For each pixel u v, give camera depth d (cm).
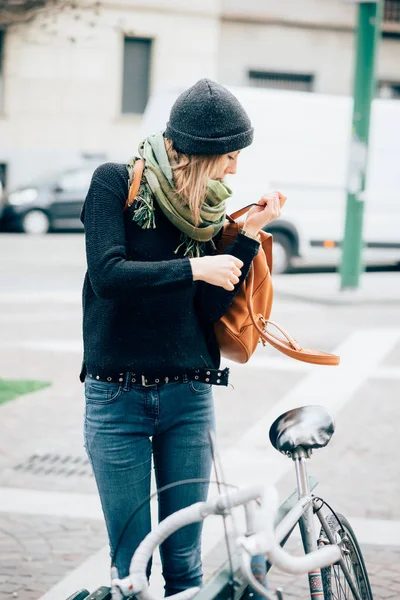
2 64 2692
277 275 1723
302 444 294
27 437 706
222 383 313
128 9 2761
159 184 295
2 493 583
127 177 300
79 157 2712
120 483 307
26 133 2738
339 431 735
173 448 312
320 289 1526
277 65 2917
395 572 468
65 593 441
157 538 231
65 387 866
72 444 693
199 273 286
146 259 299
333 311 1349
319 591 293
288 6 2892
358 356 1034
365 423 761
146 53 2820
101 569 470
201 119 290
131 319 299
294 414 303
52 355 1002
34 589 445
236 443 694
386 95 3011
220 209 302
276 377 927
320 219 1705
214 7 2833
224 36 2869
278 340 317
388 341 1125
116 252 288
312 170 1680
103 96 2777
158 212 300
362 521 540
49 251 2016
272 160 1647
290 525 274
